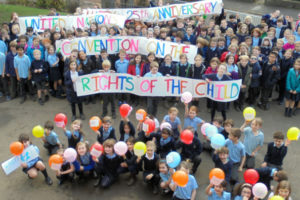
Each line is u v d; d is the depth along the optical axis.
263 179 5.54
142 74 8.30
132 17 10.91
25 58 8.55
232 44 8.45
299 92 8.07
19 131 7.55
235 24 11.56
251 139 6.19
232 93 7.45
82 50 8.73
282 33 10.92
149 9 10.74
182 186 4.58
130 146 5.78
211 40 8.87
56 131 7.57
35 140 7.22
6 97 9.10
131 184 5.86
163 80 7.70
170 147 6.21
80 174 5.93
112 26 10.16
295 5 19.98
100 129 6.34
